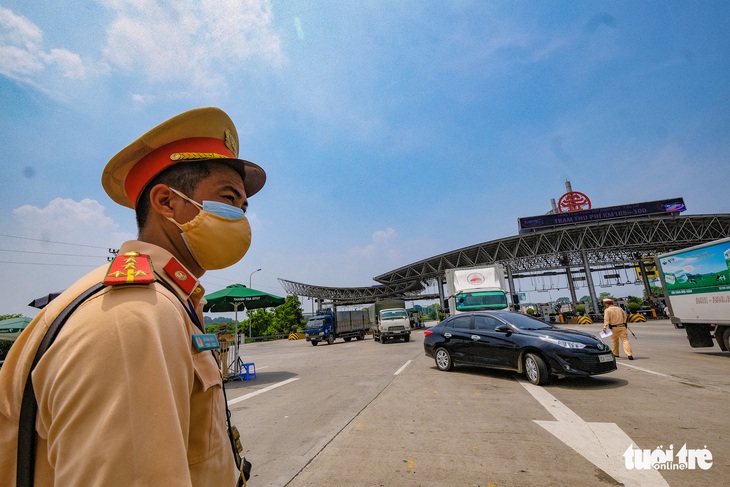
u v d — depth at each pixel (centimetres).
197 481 70
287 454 380
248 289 988
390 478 317
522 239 3741
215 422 79
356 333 2819
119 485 46
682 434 396
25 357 63
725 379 671
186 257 98
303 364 1229
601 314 3459
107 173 102
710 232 3594
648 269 3647
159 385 54
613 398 561
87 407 50
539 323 798
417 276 4512
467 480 308
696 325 1003
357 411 537
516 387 669
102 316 57
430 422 468
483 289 1432
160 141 98
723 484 292
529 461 341
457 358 862
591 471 319
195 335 78
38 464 58
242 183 113
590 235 3766
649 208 3512
